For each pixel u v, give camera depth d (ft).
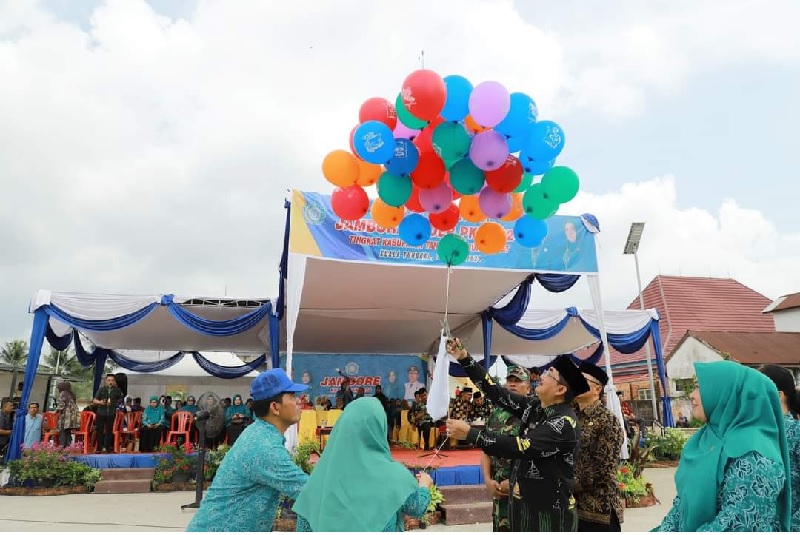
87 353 55.62
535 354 70.54
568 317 48.88
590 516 11.91
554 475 10.17
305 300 41.75
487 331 47.11
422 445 39.32
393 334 56.80
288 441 26.45
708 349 75.41
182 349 61.41
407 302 43.55
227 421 46.98
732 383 7.48
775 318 90.48
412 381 64.54
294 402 9.52
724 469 7.11
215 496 8.79
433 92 15.83
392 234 29.68
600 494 11.96
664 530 8.14
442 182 19.13
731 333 79.51
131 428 46.55
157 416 44.80
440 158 18.15
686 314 96.12
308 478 8.58
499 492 12.55
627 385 87.92
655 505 28.32
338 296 40.70
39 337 38.55
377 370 64.18
